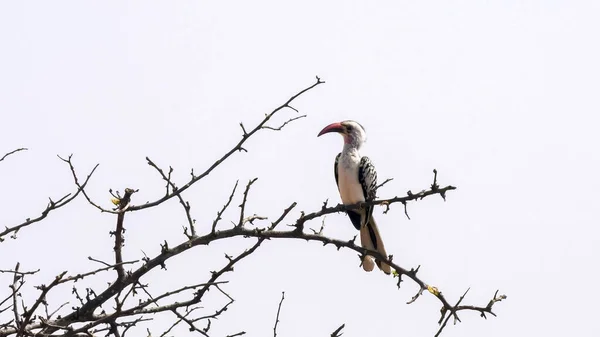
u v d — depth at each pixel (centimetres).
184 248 1051
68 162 928
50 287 855
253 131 1005
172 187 1015
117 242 1020
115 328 978
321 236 1130
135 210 993
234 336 962
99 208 957
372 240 1327
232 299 981
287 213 1090
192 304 1023
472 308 1098
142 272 1035
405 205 1091
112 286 1035
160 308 1028
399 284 1142
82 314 1024
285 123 1013
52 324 998
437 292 1114
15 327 930
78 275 866
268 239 1090
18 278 939
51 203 937
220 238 1070
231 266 1015
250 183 1050
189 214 1047
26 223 938
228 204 1051
